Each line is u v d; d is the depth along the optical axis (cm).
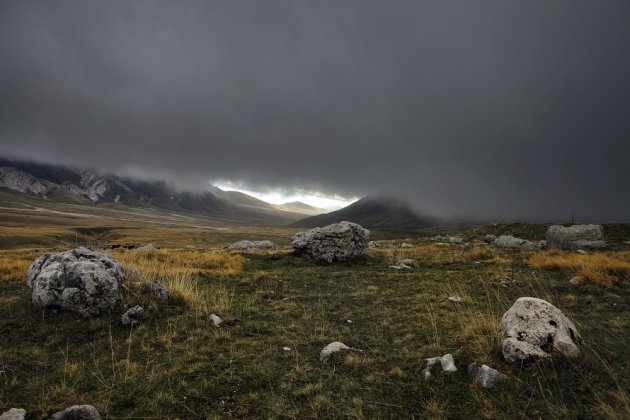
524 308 892
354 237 2961
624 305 1286
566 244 3425
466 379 780
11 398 767
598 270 1780
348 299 1622
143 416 714
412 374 828
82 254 1473
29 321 1188
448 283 1830
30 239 13762
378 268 2559
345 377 845
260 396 779
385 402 732
